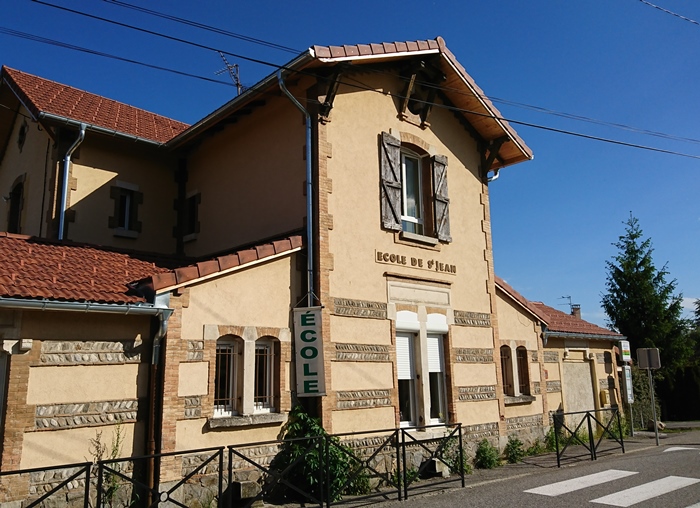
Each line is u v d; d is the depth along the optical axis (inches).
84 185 492.7
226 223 498.3
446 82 518.6
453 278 513.7
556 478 414.0
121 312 312.0
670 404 1074.7
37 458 283.7
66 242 406.0
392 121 486.0
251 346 369.1
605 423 713.6
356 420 408.5
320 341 385.4
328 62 407.8
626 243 1055.6
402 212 496.7
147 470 316.5
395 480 413.7
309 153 423.2
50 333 296.8
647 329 1023.6
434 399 483.8
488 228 566.6
